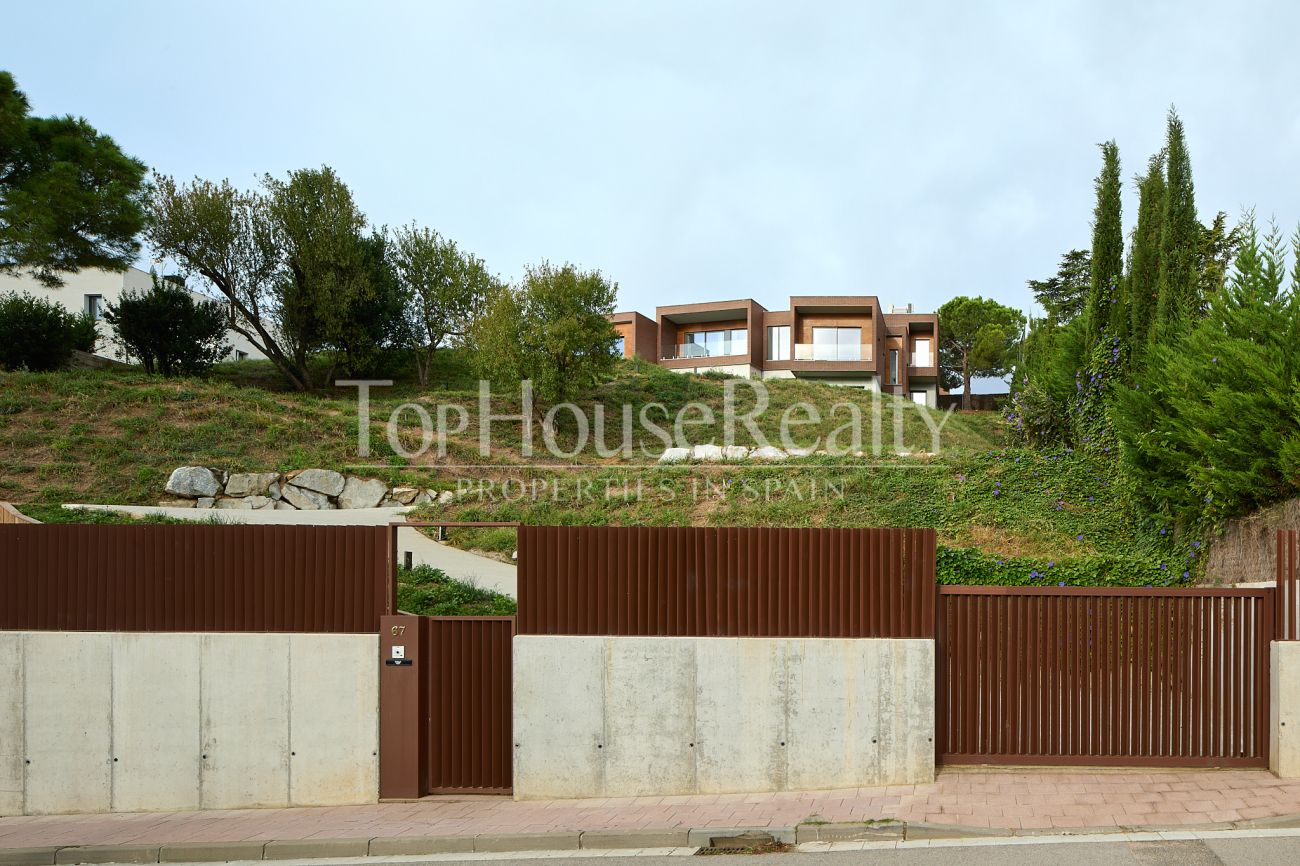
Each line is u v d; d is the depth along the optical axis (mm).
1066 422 16266
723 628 7512
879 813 6523
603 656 7547
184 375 28516
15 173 26281
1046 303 48844
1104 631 7406
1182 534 11633
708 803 7152
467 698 7844
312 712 7750
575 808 7219
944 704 7520
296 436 22109
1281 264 10820
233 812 7680
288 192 30438
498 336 25328
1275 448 9719
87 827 7371
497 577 13836
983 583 11070
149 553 7949
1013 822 6238
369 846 6547
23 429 20641
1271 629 7207
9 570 8031
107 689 7871
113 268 27812
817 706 7387
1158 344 12445
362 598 7816
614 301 26406
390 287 32375
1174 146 13625
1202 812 6262
